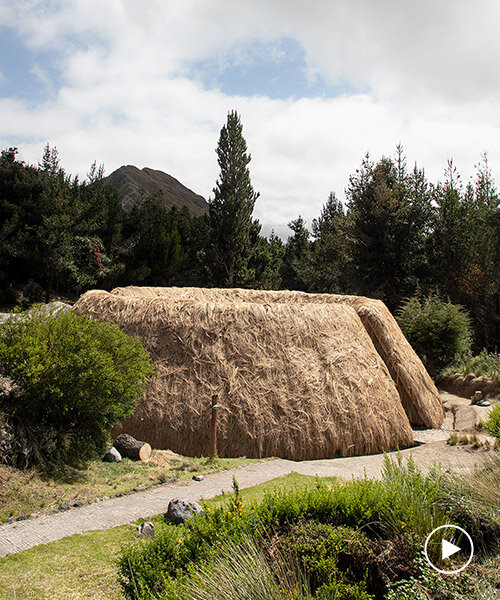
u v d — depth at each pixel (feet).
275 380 31.99
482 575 11.55
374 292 91.97
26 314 25.23
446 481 16.35
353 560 12.22
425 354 59.31
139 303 36.47
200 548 12.64
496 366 53.06
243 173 103.76
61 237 87.71
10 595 12.32
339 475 25.52
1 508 18.52
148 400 31.55
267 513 13.98
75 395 24.02
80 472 23.57
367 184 94.17
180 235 121.90
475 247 79.77
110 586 12.92
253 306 35.29
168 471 25.58
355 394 32.81
